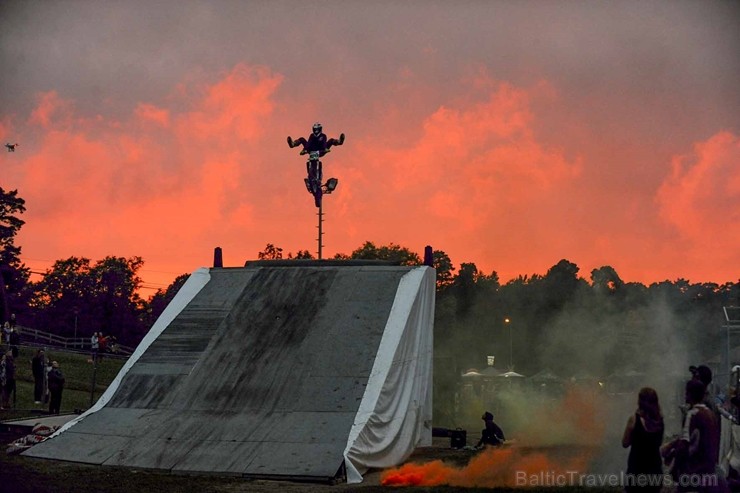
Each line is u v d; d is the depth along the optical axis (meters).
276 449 22.06
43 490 19.06
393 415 24.64
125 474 21.52
